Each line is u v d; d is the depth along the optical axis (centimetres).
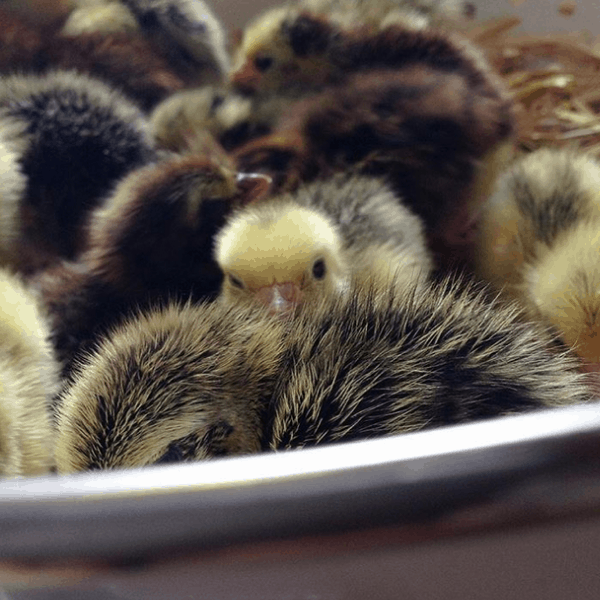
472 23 34
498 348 22
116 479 13
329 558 13
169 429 22
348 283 24
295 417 21
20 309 24
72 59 30
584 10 34
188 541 13
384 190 27
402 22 30
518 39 34
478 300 22
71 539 13
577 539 13
